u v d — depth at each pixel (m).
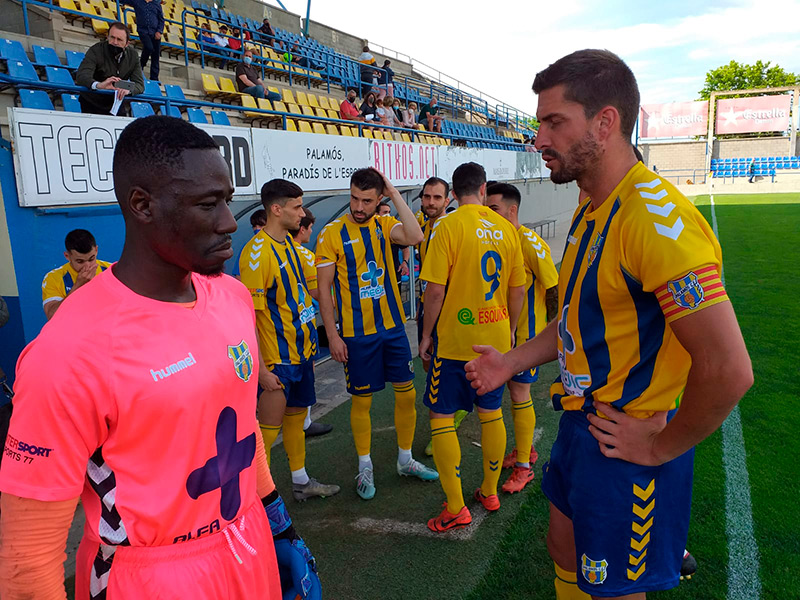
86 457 0.92
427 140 11.32
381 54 20.81
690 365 1.29
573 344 1.46
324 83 13.55
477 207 2.70
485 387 1.73
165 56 9.55
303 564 1.35
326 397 4.73
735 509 2.78
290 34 15.37
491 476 2.82
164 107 5.27
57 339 0.88
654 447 1.31
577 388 1.47
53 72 5.84
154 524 0.98
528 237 3.12
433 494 3.10
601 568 1.44
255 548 1.16
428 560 2.50
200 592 1.03
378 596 2.27
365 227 3.11
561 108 1.31
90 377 0.89
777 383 4.49
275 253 2.87
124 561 1.00
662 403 1.35
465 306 2.60
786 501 2.84
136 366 0.93
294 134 5.26
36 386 0.87
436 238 2.62
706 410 1.16
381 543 2.65
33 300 3.36
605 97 1.28
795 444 3.46
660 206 1.20
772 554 2.42
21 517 0.89
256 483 1.21
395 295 3.19
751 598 2.17
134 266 0.99
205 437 1.03
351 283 3.06
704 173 36.00
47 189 3.33
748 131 35.81
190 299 1.08
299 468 3.07
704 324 1.12
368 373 3.10
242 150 4.63
